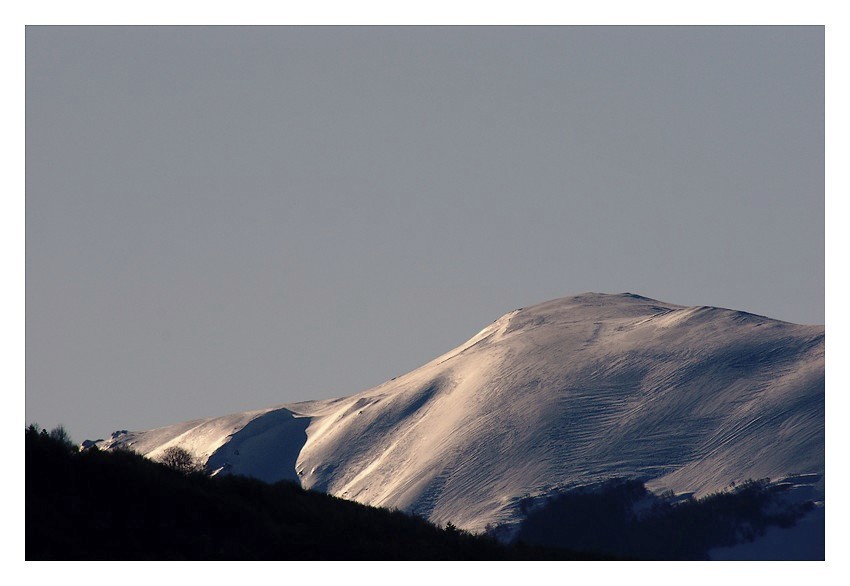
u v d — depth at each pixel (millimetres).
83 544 184125
